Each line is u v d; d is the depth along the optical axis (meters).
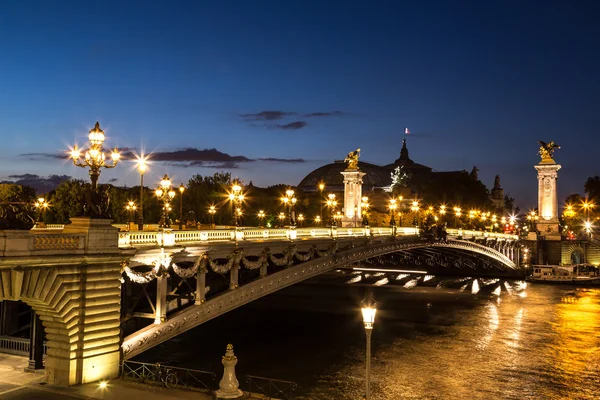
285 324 64.88
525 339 58.66
